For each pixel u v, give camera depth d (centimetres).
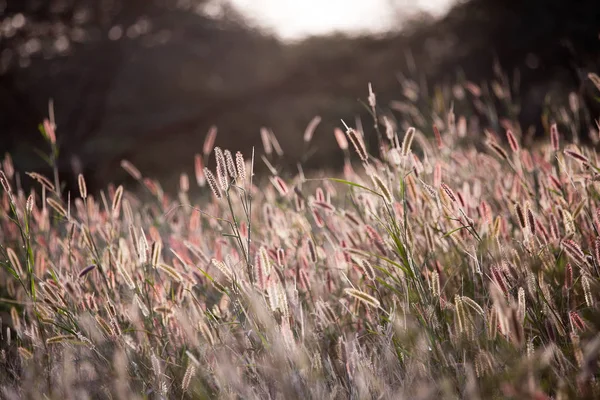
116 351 240
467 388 216
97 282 269
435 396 221
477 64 1611
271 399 227
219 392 228
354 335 244
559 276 245
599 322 224
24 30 1780
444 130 315
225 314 254
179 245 291
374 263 259
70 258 270
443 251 261
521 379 208
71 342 241
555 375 219
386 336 231
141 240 246
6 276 302
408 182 259
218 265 238
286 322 228
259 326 241
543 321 230
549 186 260
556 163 276
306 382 223
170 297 255
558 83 1451
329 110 1775
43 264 269
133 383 239
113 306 248
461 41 1664
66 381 231
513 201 263
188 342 248
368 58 1681
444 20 1658
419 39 1648
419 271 243
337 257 260
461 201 248
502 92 318
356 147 237
